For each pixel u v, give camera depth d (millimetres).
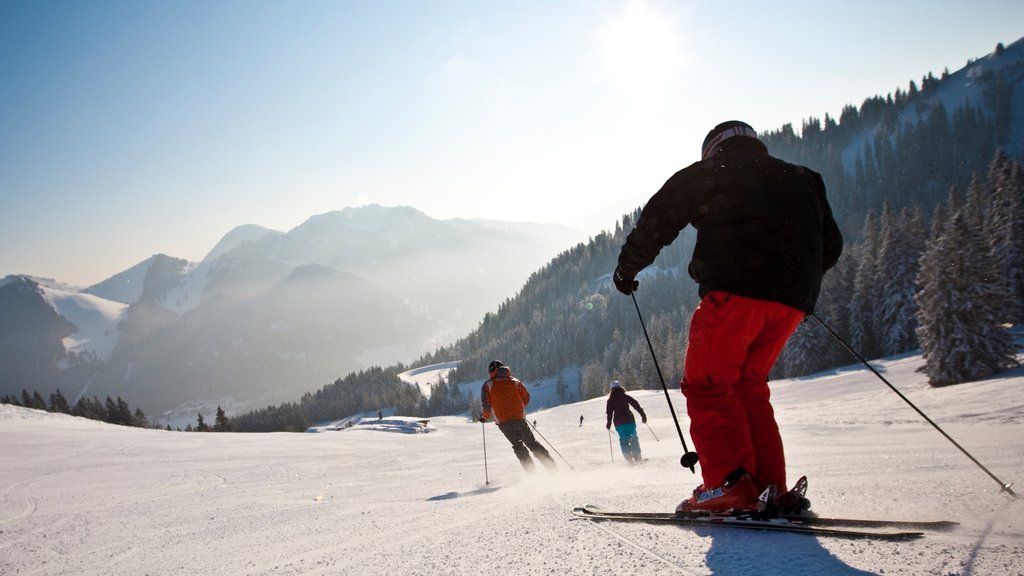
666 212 2082
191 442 23047
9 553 3721
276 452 18156
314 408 173875
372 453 17031
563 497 3023
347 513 4070
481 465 10672
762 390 2043
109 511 5828
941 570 1129
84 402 109375
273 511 4762
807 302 1938
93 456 16062
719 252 1933
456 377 164375
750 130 2121
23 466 13250
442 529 2463
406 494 5801
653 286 146000
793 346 53312
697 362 1957
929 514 1682
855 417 15180
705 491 1911
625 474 4844
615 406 8656
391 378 179750
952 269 28578
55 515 5711
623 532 1801
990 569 1104
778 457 1945
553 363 144875
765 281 1863
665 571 1352
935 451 4320
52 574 2898
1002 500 1793
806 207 1959
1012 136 180875
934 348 28781
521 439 6973
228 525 4105
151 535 3963
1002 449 3855
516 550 1780
